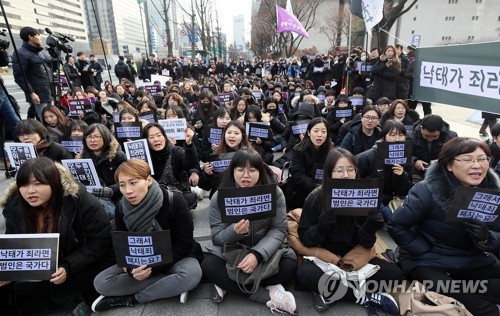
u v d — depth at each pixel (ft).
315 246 8.55
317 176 11.88
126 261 7.76
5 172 18.45
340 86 43.50
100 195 11.02
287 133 19.57
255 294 8.26
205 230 12.45
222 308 8.28
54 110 16.56
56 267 7.19
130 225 8.00
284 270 8.31
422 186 7.93
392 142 11.49
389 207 12.20
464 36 125.90
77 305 8.13
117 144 12.25
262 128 16.11
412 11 125.70
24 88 20.84
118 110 20.88
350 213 7.75
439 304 6.89
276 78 51.75
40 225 7.86
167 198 8.39
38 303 8.07
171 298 8.68
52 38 23.44
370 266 7.91
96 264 8.68
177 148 13.26
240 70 89.45
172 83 37.35
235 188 7.56
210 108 23.07
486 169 7.09
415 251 8.09
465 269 7.84
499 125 11.67
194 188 15.12
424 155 13.53
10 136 21.47
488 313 7.20
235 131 12.57
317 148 12.76
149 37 80.48
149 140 12.37
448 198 7.54
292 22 45.80
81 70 39.60
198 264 8.63
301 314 8.00
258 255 8.03
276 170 14.17
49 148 12.97
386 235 11.69
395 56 24.99
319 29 136.36
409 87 27.68
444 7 123.75
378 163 11.76
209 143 16.17
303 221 8.72
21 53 20.27
